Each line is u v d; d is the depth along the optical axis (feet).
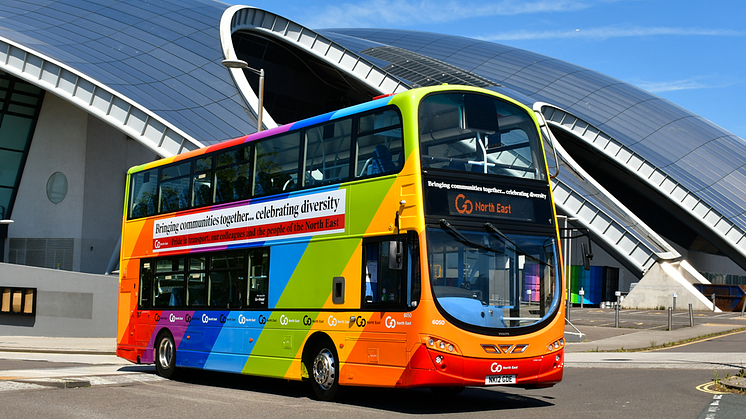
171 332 55.21
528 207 39.86
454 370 35.70
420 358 35.65
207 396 43.32
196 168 55.21
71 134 158.61
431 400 41.93
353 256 40.24
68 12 164.25
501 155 40.04
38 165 160.76
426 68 217.56
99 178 159.33
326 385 41.24
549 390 45.78
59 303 113.29
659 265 156.35
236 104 139.64
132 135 123.65
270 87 198.59
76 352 86.07
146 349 58.03
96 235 158.40
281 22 184.75
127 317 61.11
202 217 53.47
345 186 41.57
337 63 183.62
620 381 49.75
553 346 38.29
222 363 49.47
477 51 253.03
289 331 43.98
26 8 162.61
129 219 63.00
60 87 127.24
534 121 41.78
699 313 139.64
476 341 36.14
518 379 37.22
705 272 203.31
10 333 115.24
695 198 181.57
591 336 94.43
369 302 38.86
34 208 160.25
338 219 41.65
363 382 38.60
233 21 170.30
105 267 158.81
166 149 122.01
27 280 115.24
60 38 146.61
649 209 200.75
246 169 49.85
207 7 181.78
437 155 38.11
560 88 229.04
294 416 34.35
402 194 37.78
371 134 40.63
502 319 37.22
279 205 46.24
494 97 40.78
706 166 201.67
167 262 57.00
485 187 38.81
